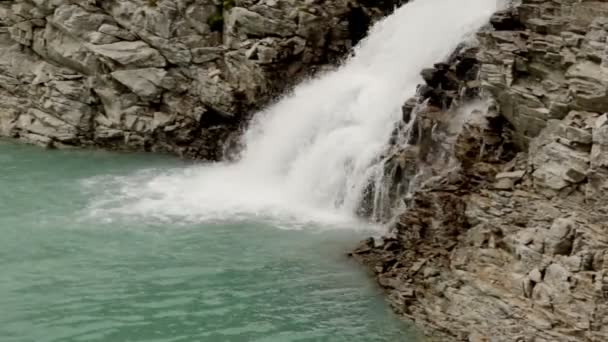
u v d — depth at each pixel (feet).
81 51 109.50
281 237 75.72
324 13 105.50
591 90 53.88
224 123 106.63
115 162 103.19
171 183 93.56
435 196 65.46
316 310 60.70
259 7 103.60
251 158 100.58
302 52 104.63
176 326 58.54
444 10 92.94
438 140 73.26
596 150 51.88
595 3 57.41
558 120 57.36
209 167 102.12
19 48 116.37
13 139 113.19
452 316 55.42
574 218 51.98
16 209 82.99
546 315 50.01
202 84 105.70
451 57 82.58
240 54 104.27
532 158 58.34
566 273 49.96
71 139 110.11
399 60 94.53
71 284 65.16
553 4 61.36
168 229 77.61
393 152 78.38
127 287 64.85
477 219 59.98
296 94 102.22
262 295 63.41
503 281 54.29
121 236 75.66
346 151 85.25
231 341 56.39
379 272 65.31
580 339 47.80
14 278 66.03
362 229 77.92
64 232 76.43
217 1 106.83
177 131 107.04
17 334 56.95
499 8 82.94
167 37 106.11
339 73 102.37
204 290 64.39
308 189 87.86
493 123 65.46
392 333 56.24
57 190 89.92
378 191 78.89
